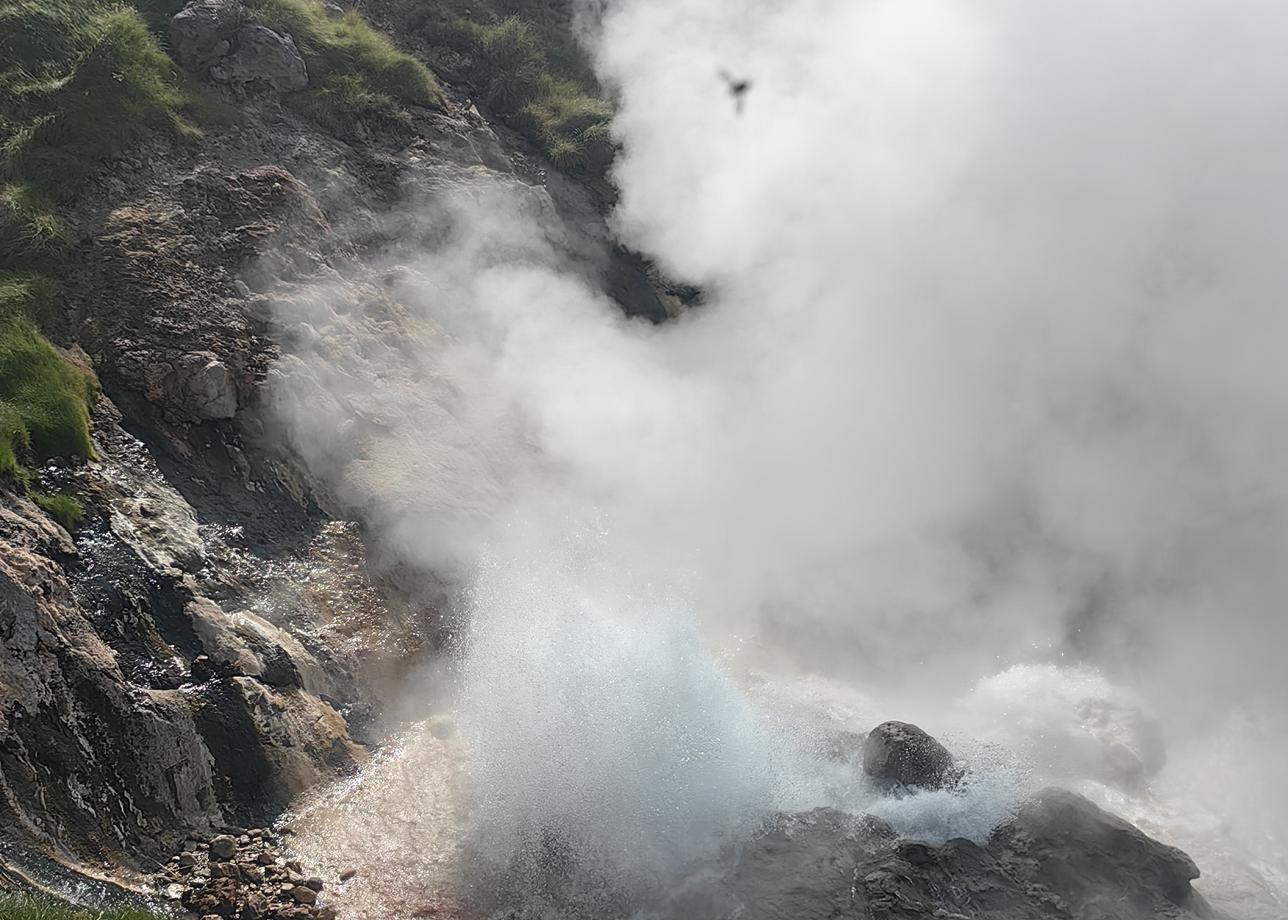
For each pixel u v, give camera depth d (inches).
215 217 427.2
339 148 496.1
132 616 309.6
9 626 275.1
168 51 478.9
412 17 623.5
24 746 265.7
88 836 266.5
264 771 302.4
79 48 450.3
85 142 419.8
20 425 327.9
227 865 273.9
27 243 383.2
